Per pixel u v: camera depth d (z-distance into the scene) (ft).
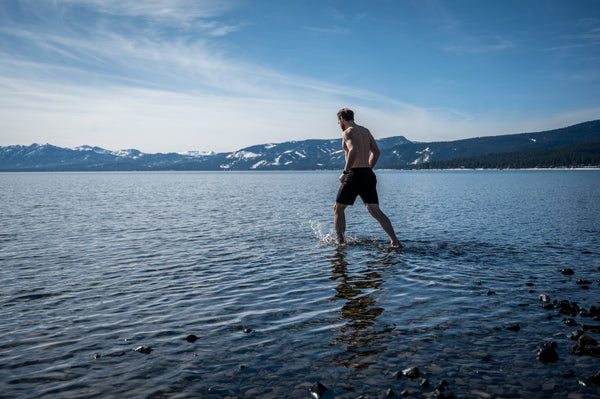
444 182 253.44
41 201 95.40
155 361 11.64
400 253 28.96
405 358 11.57
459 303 17.11
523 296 18.15
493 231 40.34
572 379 10.18
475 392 9.52
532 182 229.04
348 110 33.47
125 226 47.55
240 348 12.55
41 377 10.66
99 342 13.25
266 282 21.45
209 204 84.43
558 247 31.19
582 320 14.76
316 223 49.62
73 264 26.63
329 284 20.72
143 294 19.36
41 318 15.85
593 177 341.82
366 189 32.12
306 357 11.76
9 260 27.99
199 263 26.71
